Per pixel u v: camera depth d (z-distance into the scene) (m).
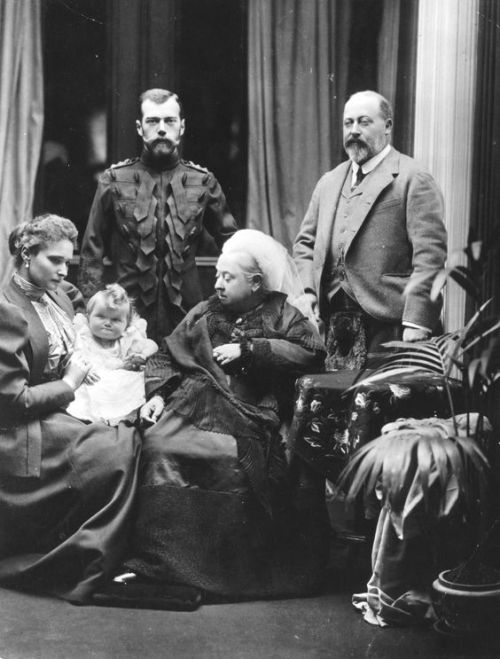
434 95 5.23
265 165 5.81
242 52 5.94
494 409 4.21
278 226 5.82
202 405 4.07
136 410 4.18
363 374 4.10
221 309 4.27
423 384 3.95
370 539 4.24
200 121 5.98
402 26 5.61
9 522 4.02
